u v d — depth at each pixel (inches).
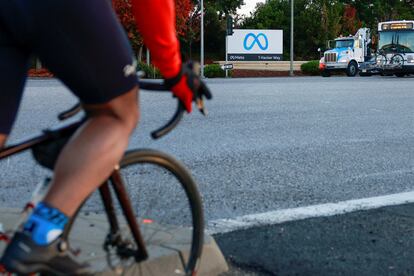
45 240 81.4
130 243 103.9
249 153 275.0
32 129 326.0
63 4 79.7
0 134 85.7
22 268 79.7
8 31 82.6
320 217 175.9
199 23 1977.1
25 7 79.8
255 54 1891.0
